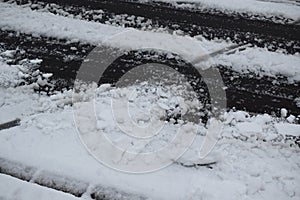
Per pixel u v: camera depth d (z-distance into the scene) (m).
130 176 2.55
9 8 4.50
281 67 3.58
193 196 2.41
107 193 2.46
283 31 4.07
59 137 2.84
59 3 4.61
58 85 3.35
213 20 4.25
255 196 2.43
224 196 2.41
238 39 3.94
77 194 2.48
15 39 3.99
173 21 4.21
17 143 2.79
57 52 3.78
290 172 2.60
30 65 3.59
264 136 2.89
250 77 3.48
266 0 4.63
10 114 3.05
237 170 2.61
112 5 4.54
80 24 4.18
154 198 2.42
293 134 2.91
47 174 2.58
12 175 2.60
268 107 3.16
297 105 3.18
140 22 4.20
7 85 3.35
